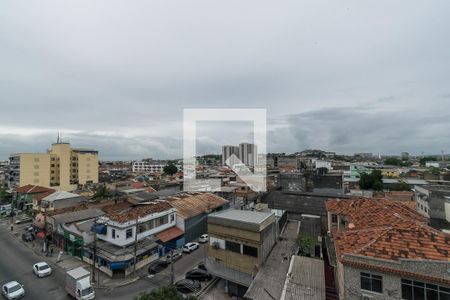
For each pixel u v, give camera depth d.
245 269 22.23
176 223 34.81
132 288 23.61
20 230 42.69
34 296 22.52
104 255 26.48
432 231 14.73
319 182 54.31
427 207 36.50
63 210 38.97
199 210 37.94
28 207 52.78
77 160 78.12
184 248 32.03
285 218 35.03
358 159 186.50
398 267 12.59
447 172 73.25
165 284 24.28
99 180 87.00
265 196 46.84
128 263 26.09
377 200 23.95
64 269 27.80
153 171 135.75
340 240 16.38
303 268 18.92
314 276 17.77
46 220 36.22
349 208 23.05
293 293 15.84
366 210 21.48
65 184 72.94
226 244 23.59
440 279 11.66
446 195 32.88
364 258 13.38
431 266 12.04
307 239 25.17
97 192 56.53
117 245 27.62
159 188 64.94
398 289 12.61
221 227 23.97
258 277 19.78
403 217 17.92
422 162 139.25
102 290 23.27
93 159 81.56
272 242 25.34
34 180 68.44
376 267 12.90
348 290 13.71
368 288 13.34
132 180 82.69
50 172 71.00
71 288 22.14
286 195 45.59
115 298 21.95
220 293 22.97
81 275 22.33
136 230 26.67
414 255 12.87
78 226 31.03
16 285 22.64
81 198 47.66
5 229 43.31
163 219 32.75
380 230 15.74
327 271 19.78
